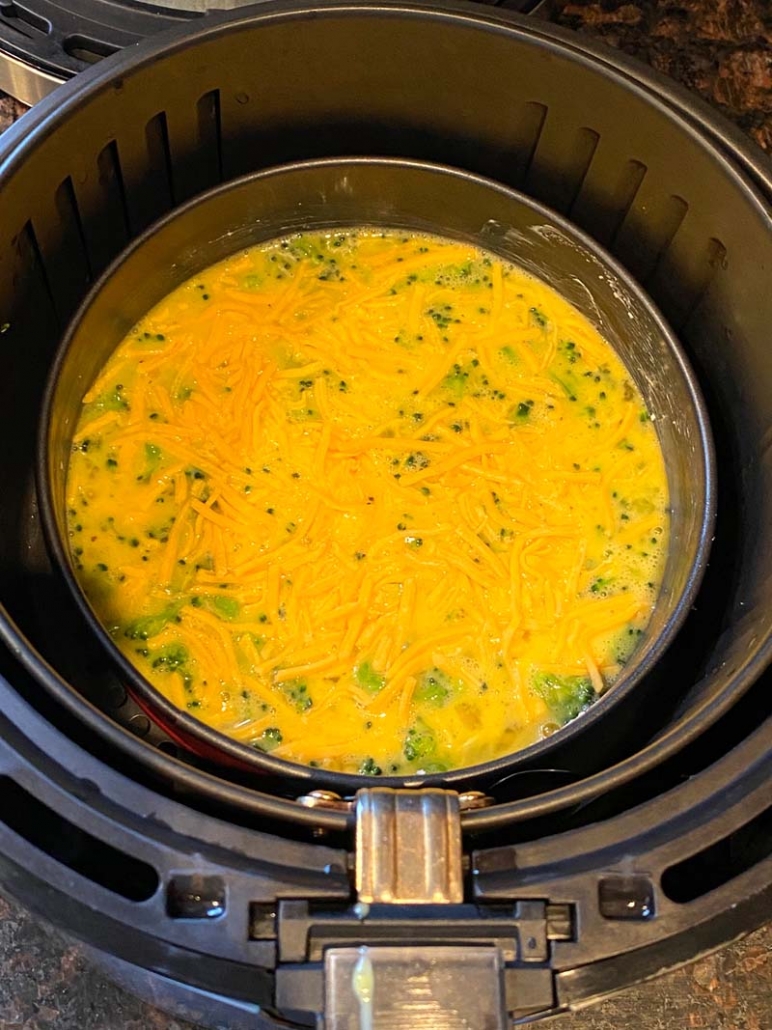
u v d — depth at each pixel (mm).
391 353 307
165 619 270
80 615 234
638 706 264
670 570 279
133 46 250
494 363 308
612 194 288
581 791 188
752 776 186
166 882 171
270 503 284
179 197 300
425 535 280
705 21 332
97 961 192
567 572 282
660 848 178
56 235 268
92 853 192
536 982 168
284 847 175
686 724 200
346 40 263
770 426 259
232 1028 192
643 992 233
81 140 253
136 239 275
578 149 282
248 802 182
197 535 279
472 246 321
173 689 262
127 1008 227
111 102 250
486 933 170
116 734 187
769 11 335
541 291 319
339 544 279
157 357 300
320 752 257
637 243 295
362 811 177
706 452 263
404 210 312
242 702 262
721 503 282
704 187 260
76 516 280
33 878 172
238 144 291
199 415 293
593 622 277
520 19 258
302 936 168
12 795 185
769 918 177
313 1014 173
